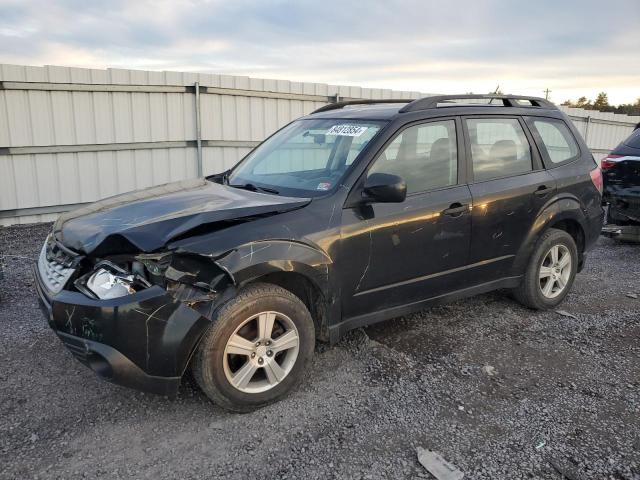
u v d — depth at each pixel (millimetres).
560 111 5309
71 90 9047
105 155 9602
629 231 7613
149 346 2910
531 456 2879
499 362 3988
